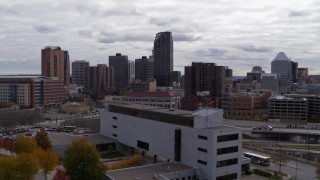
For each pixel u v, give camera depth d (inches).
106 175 5984.3
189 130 6732.3
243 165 7076.8
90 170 5812.0
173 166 6692.9
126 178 5826.8
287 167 7598.4
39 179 6309.1
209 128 6584.6
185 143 6845.5
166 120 7337.6
